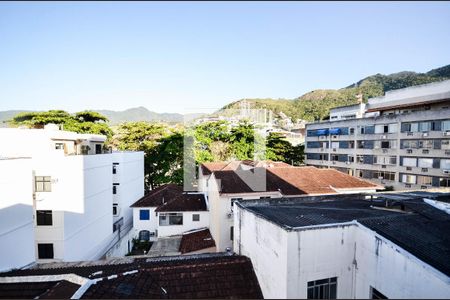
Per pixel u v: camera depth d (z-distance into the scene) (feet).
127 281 26.78
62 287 26.63
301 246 23.49
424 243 23.25
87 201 55.42
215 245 55.42
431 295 18.97
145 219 73.10
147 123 118.32
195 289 27.37
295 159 135.64
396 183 99.50
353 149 117.70
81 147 68.49
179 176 108.17
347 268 25.44
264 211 33.53
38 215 47.19
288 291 22.99
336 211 33.32
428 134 88.69
